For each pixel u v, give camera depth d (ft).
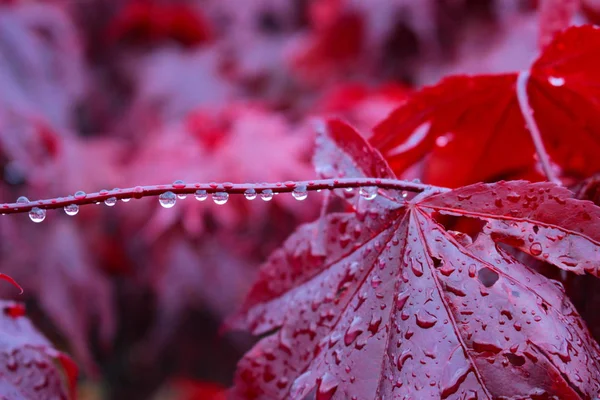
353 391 0.66
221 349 1.86
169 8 2.48
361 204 0.71
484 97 0.79
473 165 0.84
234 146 1.50
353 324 0.68
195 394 1.91
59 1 2.24
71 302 1.47
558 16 0.82
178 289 1.64
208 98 2.31
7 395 0.75
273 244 1.49
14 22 1.74
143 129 2.27
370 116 1.47
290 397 0.69
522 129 0.81
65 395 0.79
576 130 0.80
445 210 0.69
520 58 1.60
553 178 0.75
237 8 2.60
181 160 1.53
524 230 0.67
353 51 2.04
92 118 2.39
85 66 2.34
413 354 0.66
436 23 1.79
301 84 2.29
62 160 1.53
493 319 0.66
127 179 1.56
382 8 1.86
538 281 0.67
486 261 0.67
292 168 1.43
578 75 0.76
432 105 0.78
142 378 2.02
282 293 0.73
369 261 0.69
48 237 1.50
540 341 0.65
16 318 0.81
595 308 0.71
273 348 0.71
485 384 0.64
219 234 1.56
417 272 0.68
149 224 1.56
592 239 0.66
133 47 2.52
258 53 2.45
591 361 0.65
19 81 1.65
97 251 1.61
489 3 1.76
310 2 2.59
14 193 1.48
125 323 1.95
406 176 0.90
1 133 1.41
